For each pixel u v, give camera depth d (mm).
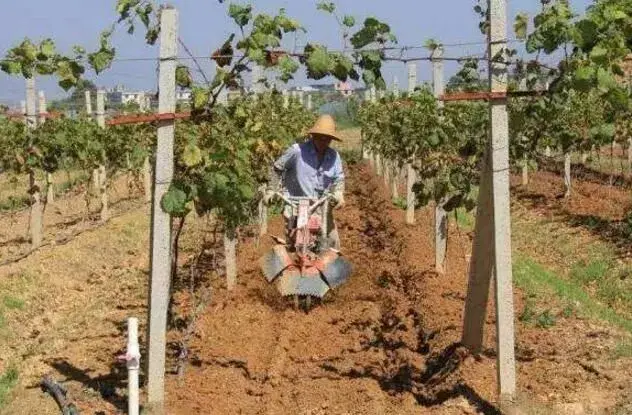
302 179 10383
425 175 12070
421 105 12727
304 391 8352
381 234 18141
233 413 7844
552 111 8266
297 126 18266
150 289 7449
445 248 12852
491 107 7438
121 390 8195
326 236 10398
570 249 17344
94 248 16500
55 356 9461
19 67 7465
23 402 8000
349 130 59594
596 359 8688
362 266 14555
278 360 9297
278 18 7285
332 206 10578
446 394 8016
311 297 11828
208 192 7508
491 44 7336
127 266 15617
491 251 8219
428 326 10180
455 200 10219
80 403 7844
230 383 8492
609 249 16469
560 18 6918
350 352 9797
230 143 8625
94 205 23547
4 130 16922
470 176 10219
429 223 18359
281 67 7262
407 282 12859
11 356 9758
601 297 14148
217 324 10734
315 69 7270
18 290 12750
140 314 11578
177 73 7516
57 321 11570
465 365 8383
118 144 19656
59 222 20797
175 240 8719
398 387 8516
